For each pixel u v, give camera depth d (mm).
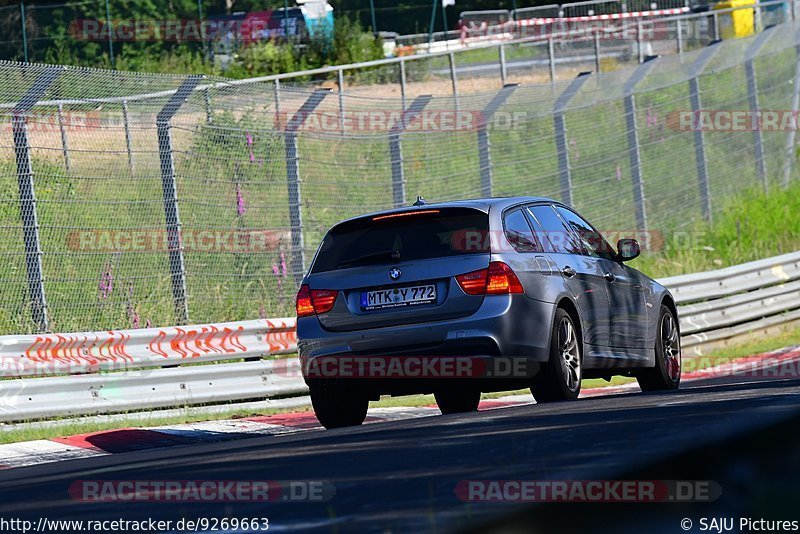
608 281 33656
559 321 29969
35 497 16344
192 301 46281
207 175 47938
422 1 142875
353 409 31750
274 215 50531
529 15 141000
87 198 42875
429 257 29141
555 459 15031
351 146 55562
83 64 119312
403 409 40312
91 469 20875
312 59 99688
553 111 67250
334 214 53719
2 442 32094
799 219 81938
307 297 30188
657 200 77312
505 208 30391
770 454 6258
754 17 114125
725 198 82312
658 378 37156
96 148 43500
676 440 15805
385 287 29266
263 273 49438
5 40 123812
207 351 41062
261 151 50406
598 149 73938
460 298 28594
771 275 68000
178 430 34469
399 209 30516
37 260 40562
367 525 10891
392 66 97812
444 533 9500
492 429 20375
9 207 40219
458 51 71312
